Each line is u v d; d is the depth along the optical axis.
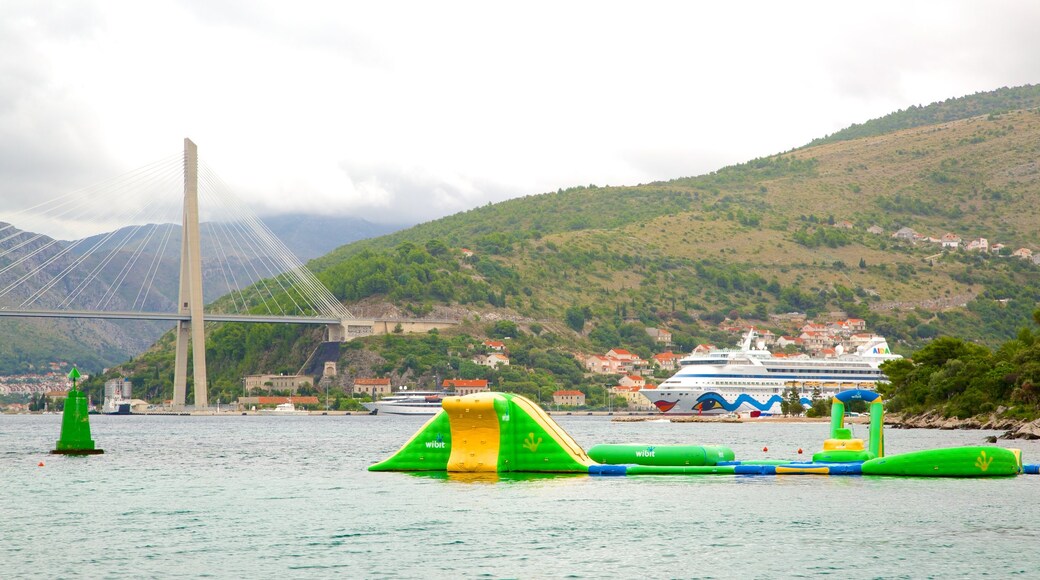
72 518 46.84
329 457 92.00
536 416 60.41
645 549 38.28
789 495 51.16
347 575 34.56
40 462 81.50
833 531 41.56
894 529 42.03
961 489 53.56
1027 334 171.50
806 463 61.03
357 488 56.16
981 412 150.62
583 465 58.78
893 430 146.25
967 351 172.75
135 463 81.62
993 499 49.88
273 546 39.34
